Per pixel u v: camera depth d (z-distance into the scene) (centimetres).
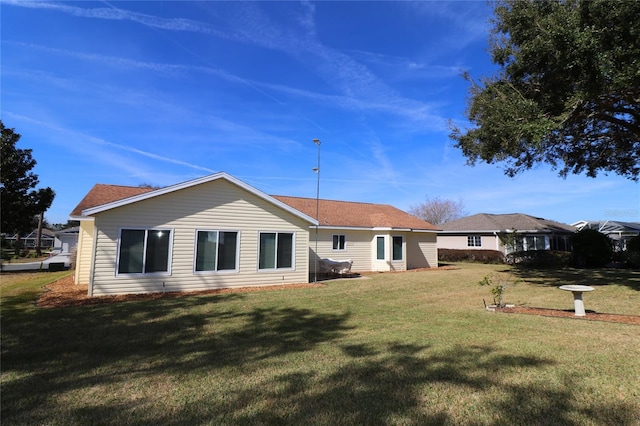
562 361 525
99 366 517
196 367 511
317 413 370
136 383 451
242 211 1422
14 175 2142
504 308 961
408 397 406
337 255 2211
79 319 827
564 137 1417
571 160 1620
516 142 1189
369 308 982
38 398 406
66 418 359
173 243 1271
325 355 566
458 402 393
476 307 995
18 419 357
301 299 1129
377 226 2331
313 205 2494
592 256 2405
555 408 378
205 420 355
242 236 1417
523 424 346
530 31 1135
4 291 1266
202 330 734
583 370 488
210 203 1352
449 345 613
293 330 736
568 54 1023
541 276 1834
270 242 1490
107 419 357
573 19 995
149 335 693
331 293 1266
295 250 1555
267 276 1470
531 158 1599
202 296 1172
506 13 1223
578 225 3828
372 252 2362
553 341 635
